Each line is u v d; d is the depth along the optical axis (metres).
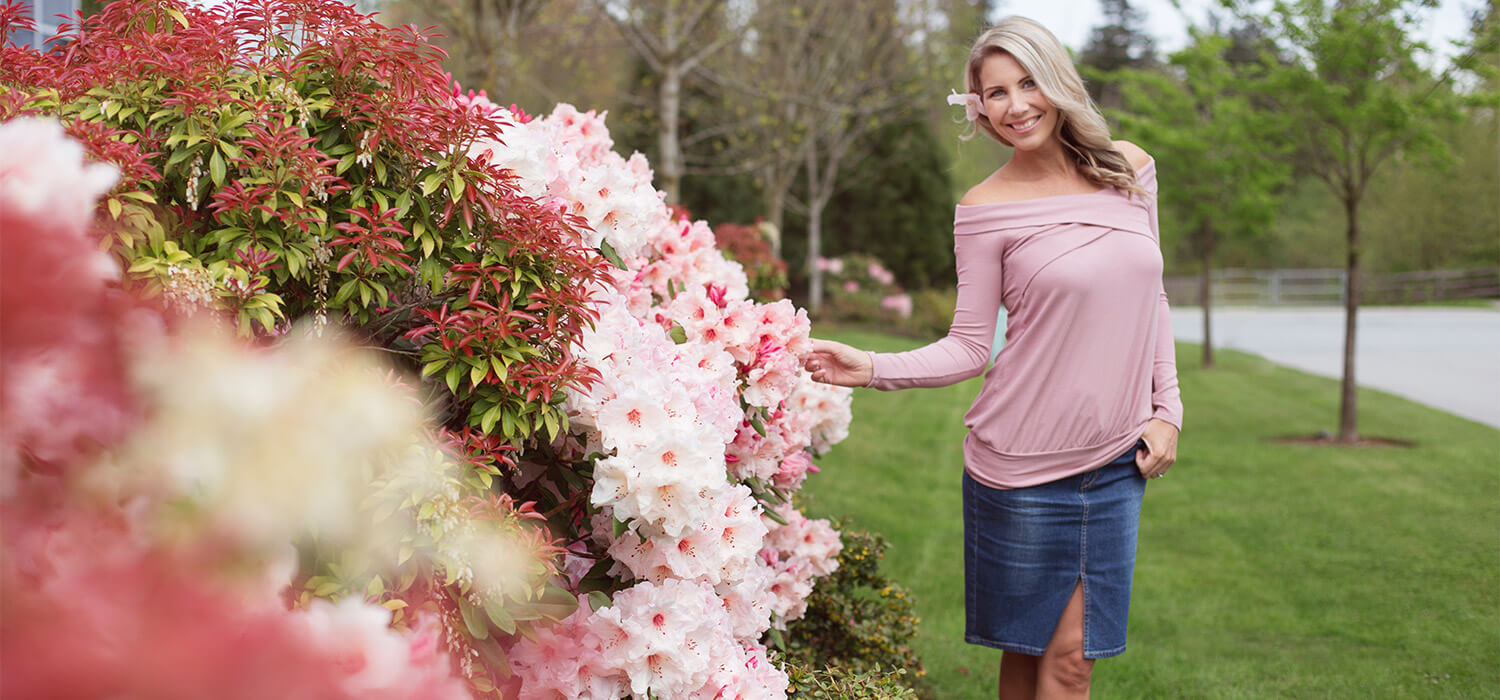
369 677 0.77
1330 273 34.78
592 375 1.80
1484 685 3.56
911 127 24.36
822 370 2.59
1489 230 31.77
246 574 0.72
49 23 3.31
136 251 1.40
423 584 1.47
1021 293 2.47
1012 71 2.44
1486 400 11.05
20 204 0.78
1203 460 8.11
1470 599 4.53
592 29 11.00
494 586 1.46
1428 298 31.94
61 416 0.72
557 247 1.81
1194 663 3.85
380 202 1.71
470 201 1.73
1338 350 17.11
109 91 1.65
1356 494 6.73
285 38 1.83
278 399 0.79
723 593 2.22
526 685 1.81
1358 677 3.67
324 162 1.61
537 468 2.07
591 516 2.05
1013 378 2.49
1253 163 12.79
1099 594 2.49
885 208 24.45
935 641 4.06
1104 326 2.42
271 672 0.63
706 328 2.45
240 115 1.62
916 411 10.13
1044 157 2.55
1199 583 4.91
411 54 1.74
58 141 0.94
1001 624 2.56
